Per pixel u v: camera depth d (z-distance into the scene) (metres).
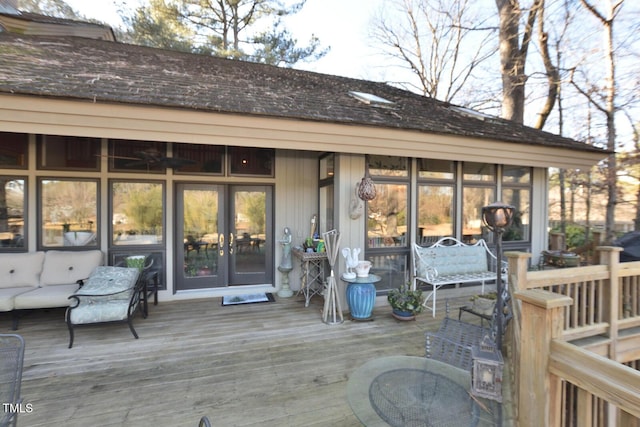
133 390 2.26
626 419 1.06
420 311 3.73
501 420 1.50
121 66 3.83
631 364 3.10
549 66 7.97
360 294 3.64
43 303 3.36
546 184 5.43
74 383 2.35
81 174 4.20
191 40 9.43
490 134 4.30
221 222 4.89
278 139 3.18
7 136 3.96
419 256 4.21
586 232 8.52
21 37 4.69
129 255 4.41
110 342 3.08
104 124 2.63
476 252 4.57
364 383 1.79
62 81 2.71
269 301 4.50
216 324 3.58
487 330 2.75
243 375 2.47
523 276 2.59
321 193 5.06
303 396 2.20
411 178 4.52
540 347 1.37
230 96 3.29
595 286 3.01
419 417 1.49
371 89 6.43
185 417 1.97
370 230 4.26
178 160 4.32
